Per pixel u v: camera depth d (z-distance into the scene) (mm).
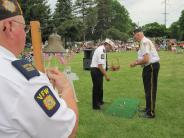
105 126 7168
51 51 6590
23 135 1320
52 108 1365
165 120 7652
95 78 8688
